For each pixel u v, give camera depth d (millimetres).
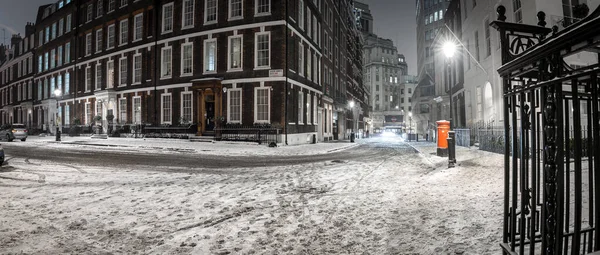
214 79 24562
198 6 26688
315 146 22953
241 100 24609
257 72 24391
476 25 20500
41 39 45156
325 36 35156
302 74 27422
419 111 57781
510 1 15352
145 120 29312
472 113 21562
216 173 10164
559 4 13172
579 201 1921
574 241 1944
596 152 1939
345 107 42938
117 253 3695
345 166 11812
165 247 3869
